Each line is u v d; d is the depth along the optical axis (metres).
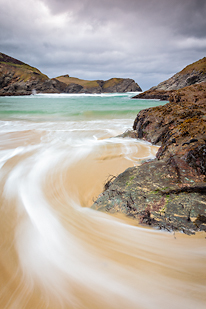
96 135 9.37
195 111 7.23
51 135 9.27
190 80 54.97
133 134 8.38
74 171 4.89
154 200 3.03
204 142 3.88
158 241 2.44
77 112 19.52
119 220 2.89
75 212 3.21
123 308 1.64
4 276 2.02
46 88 107.38
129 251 2.31
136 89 149.62
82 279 1.97
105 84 156.00
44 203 3.52
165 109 8.21
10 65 112.31
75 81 155.62
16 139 8.45
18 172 4.86
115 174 4.63
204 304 1.60
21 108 24.08
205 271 1.93
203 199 2.81
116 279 1.93
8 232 2.73
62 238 2.60
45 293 1.83
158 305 1.63
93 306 1.67
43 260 2.23
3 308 1.70
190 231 2.48
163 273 1.95
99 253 2.30
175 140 4.55
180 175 3.35
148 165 3.93
